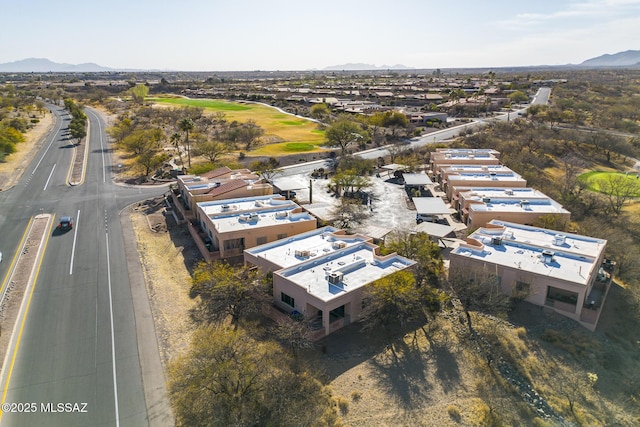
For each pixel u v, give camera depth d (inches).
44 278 2127.2
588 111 7042.3
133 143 4692.4
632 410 1424.7
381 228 2655.0
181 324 1755.7
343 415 1328.7
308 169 4315.9
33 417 1300.4
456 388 1449.3
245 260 2112.5
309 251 2082.9
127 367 1510.8
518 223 2551.7
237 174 3257.9
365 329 1724.9
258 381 1385.3
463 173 3472.0
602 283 1995.6
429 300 1865.2
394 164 4276.6
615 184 3538.4
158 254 2406.5
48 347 1615.4
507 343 1673.2
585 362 1603.1
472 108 7593.5
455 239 2613.2
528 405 1407.5
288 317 1694.1
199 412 1294.3
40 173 4042.8
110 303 1908.2
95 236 2640.3
